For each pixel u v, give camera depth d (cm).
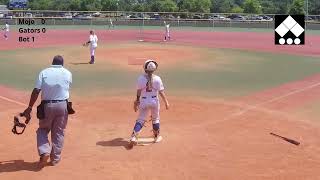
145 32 5762
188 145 967
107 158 876
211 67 2403
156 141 984
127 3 13788
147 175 788
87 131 1082
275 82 1911
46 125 820
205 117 1246
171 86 1783
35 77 1988
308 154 915
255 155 904
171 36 5103
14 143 972
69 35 5022
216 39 4722
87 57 2812
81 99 1503
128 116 1255
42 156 807
